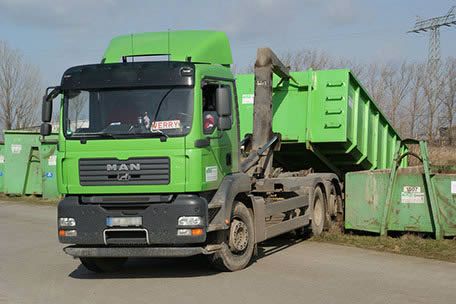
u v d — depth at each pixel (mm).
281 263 8594
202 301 6441
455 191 9969
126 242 7477
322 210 11570
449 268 8180
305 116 12227
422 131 35562
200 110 7473
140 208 7449
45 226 13578
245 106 12031
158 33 8789
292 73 12258
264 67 10992
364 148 13289
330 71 12039
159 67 7527
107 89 7652
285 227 9758
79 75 7754
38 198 20703
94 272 8328
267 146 10773
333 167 13758
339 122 11969
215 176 7727
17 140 21078
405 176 10352
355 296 6617
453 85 36000
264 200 9320
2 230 12891
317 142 12211
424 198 10203
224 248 7879
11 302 6586
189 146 7305
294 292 6805
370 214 10688
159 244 7539
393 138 15445
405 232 10539
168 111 7434
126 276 7984
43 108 8070
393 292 6809
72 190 7613
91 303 6500
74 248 7668
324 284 7211
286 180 10422
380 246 9859
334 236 10984
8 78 38062
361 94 12922
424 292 6816
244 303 6328
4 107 38125
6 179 21188
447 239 10102
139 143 7406
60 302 6570
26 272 8312
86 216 7535
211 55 8547
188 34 8750
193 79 7434
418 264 8461
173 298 6617
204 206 7375
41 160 20078
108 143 7484
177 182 7301
